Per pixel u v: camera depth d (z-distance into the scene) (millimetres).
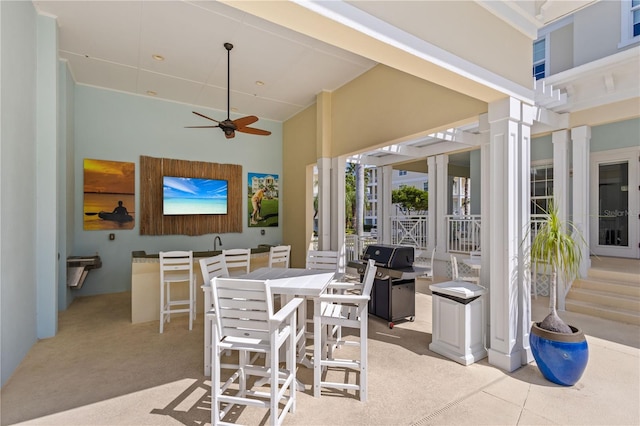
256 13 1719
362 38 1958
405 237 8398
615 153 5965
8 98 2732
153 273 4215
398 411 2178
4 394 2418
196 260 4289
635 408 2215
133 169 5801
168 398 2363
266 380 2484
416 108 3928
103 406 2258
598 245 6199
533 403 2275
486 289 3094
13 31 2867
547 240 2715
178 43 4211
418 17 2176
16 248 2881
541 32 6664
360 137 4922
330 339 3012
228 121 4426
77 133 5352
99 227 5508
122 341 3469
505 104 2875
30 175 3293
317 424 2037
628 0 5426
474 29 2559
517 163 2934
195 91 5746
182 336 3627
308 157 6484
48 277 3592
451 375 2688
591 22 5840
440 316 3146
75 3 3436
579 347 2447
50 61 3629
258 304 2004
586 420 2086
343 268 5500
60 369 2816
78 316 4348
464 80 2545
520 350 2891
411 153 7340
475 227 6691
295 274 3209
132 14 3621
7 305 2666
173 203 6066
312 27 1847
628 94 4047
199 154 6453
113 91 5656
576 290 4598
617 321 4023
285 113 6926
